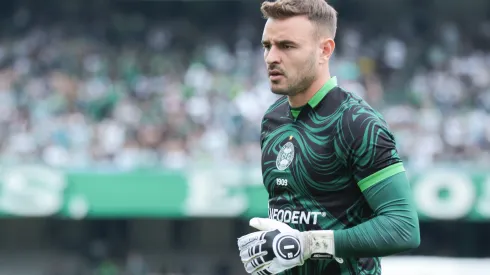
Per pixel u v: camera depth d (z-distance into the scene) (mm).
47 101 66562
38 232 65562
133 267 63875
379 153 12000
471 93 70812
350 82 71500
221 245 67062
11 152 59906
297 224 12562
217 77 72500
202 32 80875
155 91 69500
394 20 81375
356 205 12383
